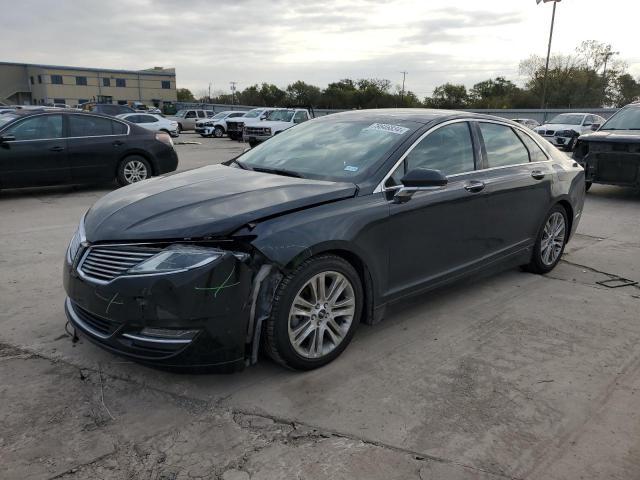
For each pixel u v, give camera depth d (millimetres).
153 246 2885
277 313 2984
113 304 2840
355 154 3828
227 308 2816
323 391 3074
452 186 3967
